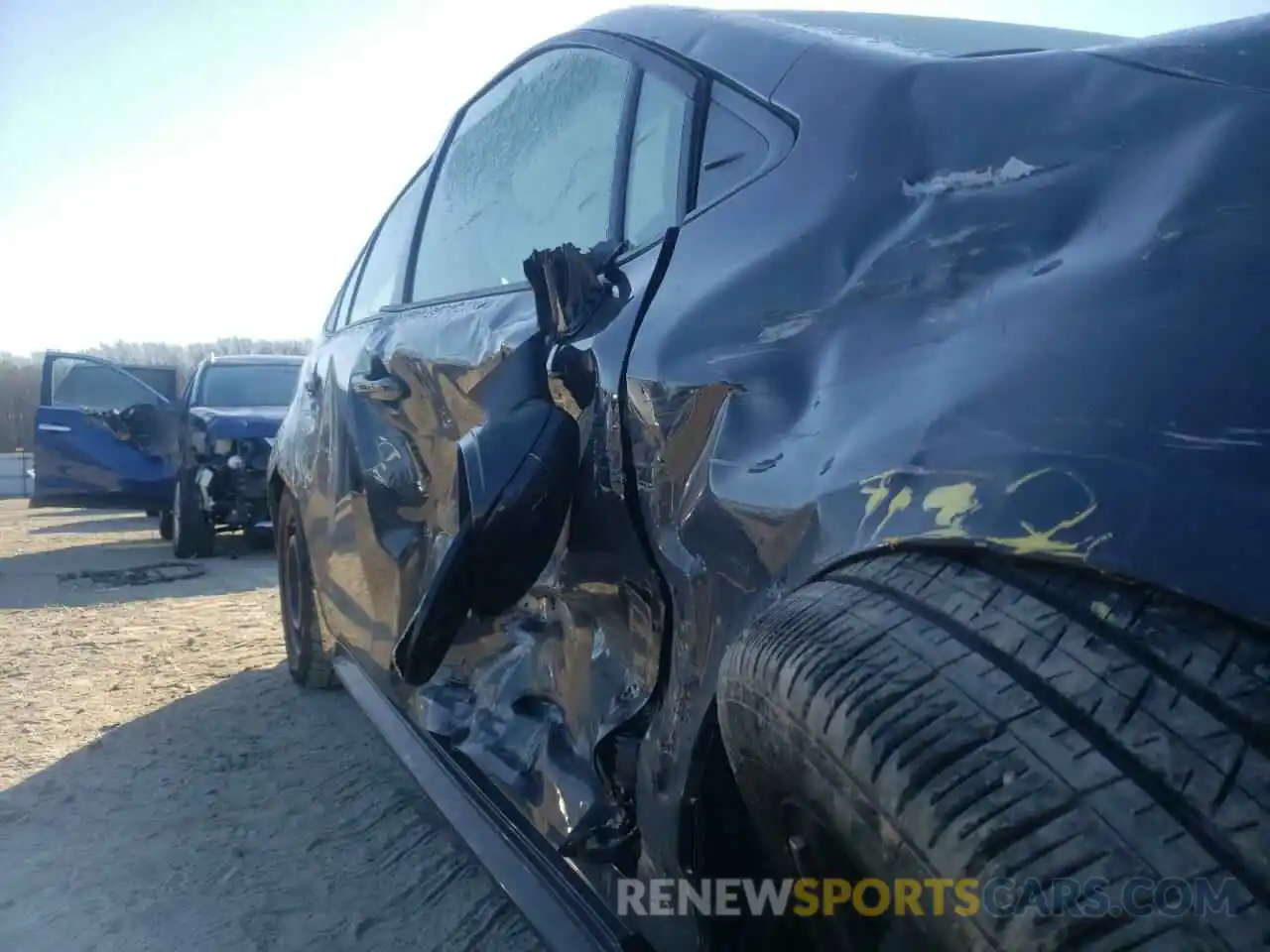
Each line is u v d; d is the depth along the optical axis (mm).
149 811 4145
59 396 13195
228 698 5559
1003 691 1095
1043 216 1465
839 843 1278
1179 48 1566
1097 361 1199
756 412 1624
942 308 1468
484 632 2752
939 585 1223
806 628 1326
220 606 8266
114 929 3289
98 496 12867
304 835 3908
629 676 1991
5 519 19641
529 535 2074
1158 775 971
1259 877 896
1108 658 1043
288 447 5160
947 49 2062
